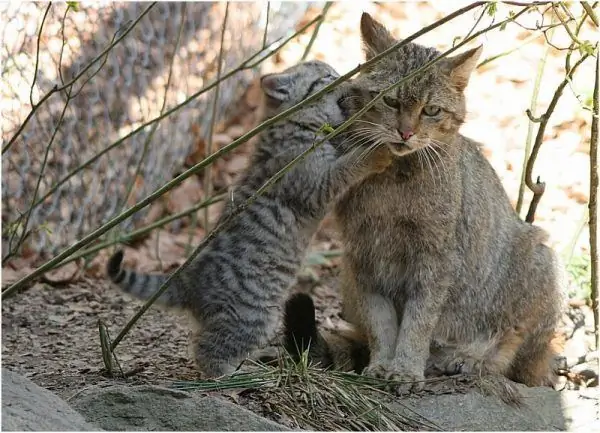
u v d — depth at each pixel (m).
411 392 9.62
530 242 10.88
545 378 11.30
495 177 11.04
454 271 10.20
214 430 7.41
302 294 10.24
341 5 17.77
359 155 9.96
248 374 8.93
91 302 12.63
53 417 6.87
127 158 15.04
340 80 8.19
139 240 14.71
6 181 13.65
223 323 10.06
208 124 16.45
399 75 9.66
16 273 13.18
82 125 14.51
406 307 10.20
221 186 16.09
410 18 17.39
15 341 11.09
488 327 10.77
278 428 7.53
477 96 16.22
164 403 7.66
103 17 14.84
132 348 11.05
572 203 15.24
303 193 10.30
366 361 10.80
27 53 13.49
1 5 13.25
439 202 9.92
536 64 16.30
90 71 14.55
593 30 15.73
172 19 16.05
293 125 10.64
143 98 15.45
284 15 17.59
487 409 9.41
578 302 13.32
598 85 9.78
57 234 13.92
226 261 10.18
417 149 9.67
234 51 17.00
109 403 7.69
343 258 10.80
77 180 14.30
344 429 8.35
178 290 10.16
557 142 15.77
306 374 8.95
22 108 13.68
